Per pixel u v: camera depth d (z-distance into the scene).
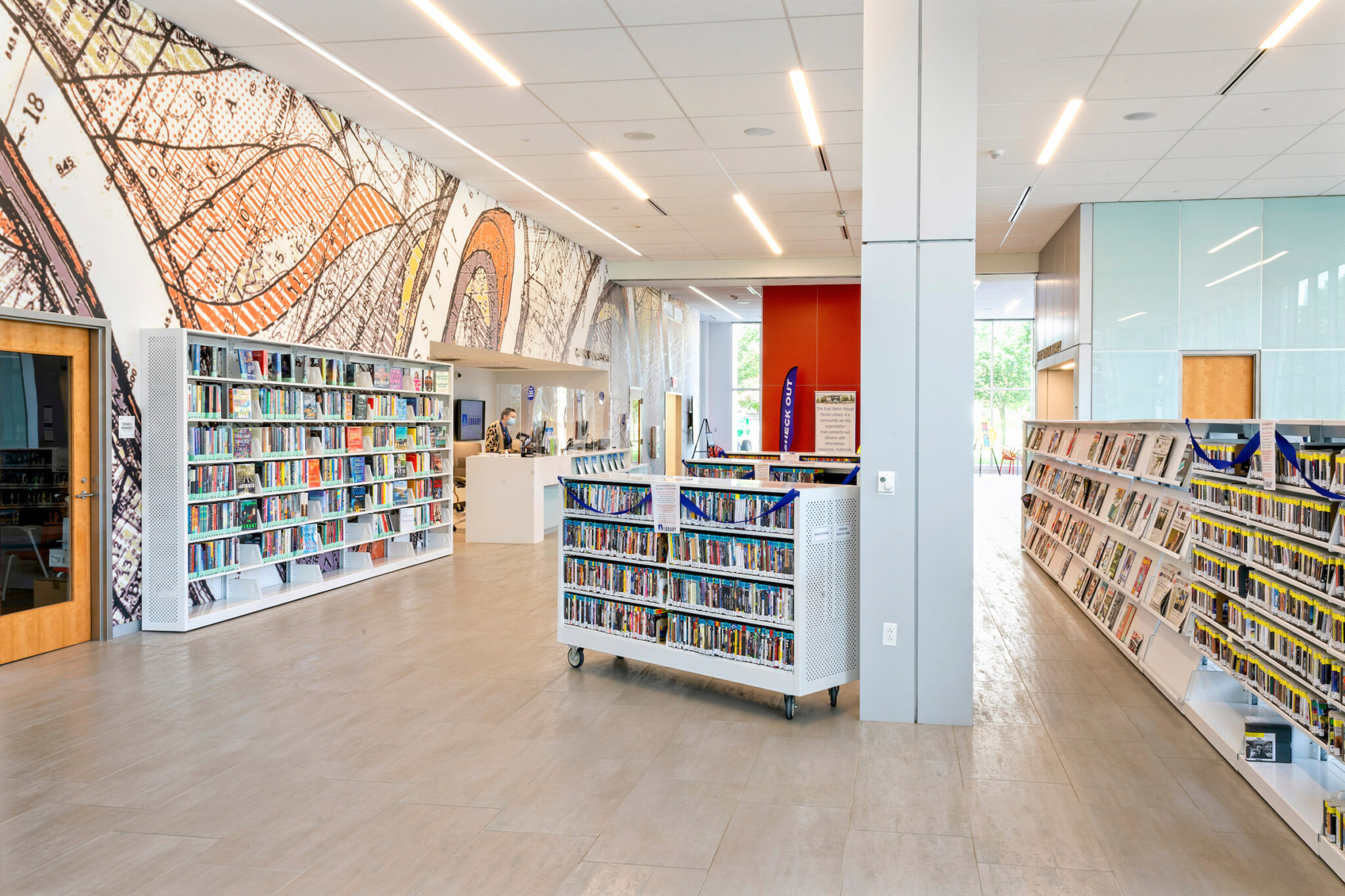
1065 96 7.81
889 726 4.62
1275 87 7.56
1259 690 3.95
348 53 6.92
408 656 5.93
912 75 4.59
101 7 5.83
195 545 6.68
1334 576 3.21
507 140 9.09
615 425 16.98
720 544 4.99
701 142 9.19
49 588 5.89
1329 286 11.24
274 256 7.47
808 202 11.71
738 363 27.34
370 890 2.92
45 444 5.78
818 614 4.75
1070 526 8.70
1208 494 4.58
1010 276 15.37
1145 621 5.83
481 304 11.22
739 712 4.85
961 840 3.30
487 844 3.25
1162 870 3.08
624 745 4.30
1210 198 11.35
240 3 6.09
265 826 3.40
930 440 4.61
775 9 6.11
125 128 6.05
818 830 3.38
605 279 16.30
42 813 3.51
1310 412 11.30
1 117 5.24
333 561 8.76
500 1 6.00
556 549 11.05
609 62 7.07
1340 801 3.14
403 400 9.34
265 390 7.20
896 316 4.63
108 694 5.03
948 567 4.61
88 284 5.86
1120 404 11.64
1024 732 4.52
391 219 9.18
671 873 3.04
